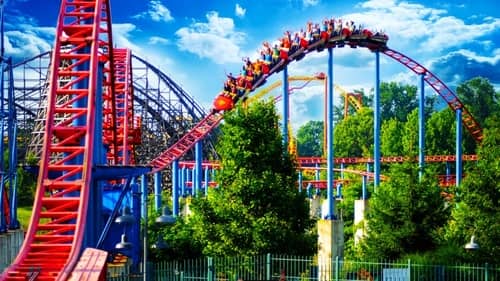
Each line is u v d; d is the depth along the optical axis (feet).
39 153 319.68
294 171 193.98
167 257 203.62
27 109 337.11
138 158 386.11
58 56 163.32
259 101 191.11
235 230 178.19
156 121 384.47
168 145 389.19
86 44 165.58
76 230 135.64
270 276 169.99
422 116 337.11
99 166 158.40
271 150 185.88
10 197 190.60
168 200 372.38
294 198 186.91
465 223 187.62
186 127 391.86
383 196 188.34
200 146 308.60
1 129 181.98
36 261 131.03
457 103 348.59
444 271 166.09
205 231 181.37
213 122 310.04
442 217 186.60
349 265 188.24
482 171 188.44
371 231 189.98
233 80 309.83
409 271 162.50
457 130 350.02
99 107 178.70
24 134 347.77
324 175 524.11
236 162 185.47
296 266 179.93
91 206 156.76
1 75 180.75
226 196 184.34
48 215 143.95
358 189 396.37
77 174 157.38
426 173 191.11
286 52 296.71
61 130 155.02
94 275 113.80
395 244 183.42
